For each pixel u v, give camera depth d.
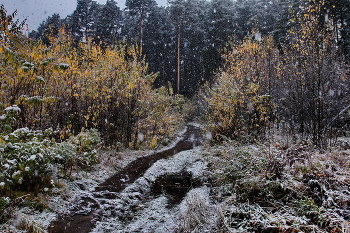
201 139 15.31
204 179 6.77
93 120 8.81
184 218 4.11
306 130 8.41
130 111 10.73
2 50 4.64
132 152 10.23
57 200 4.74
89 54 9.52
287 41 11.27
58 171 5.42
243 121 10.10
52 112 7.39
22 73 5.35
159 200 5.48
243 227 3.75
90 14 32.00
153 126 12.76
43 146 4.58
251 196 4.78
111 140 10.12
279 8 26.69
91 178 6.46
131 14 31.98
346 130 9.88
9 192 4.31
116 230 4.05
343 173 4.61
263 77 10.59
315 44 7.68
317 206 3.70
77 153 6.57
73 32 29.59
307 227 3.34
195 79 37.06
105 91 9.48
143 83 11.24
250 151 6.30
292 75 9.25
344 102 8.22
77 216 4.39
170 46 38.34
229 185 5.43
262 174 4.98
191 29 33.84
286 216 3.57
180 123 20.42
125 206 5.07
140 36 32.09
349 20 15.82
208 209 4.42
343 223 3.09
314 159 5.57
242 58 11.20
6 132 4.77
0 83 5.24
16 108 4.45
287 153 5.58
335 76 7.96
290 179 4.63
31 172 4.24
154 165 8.56
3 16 4.92
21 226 3.60
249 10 29.84
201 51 33.38
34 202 4.33
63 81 7.41
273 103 10.11
